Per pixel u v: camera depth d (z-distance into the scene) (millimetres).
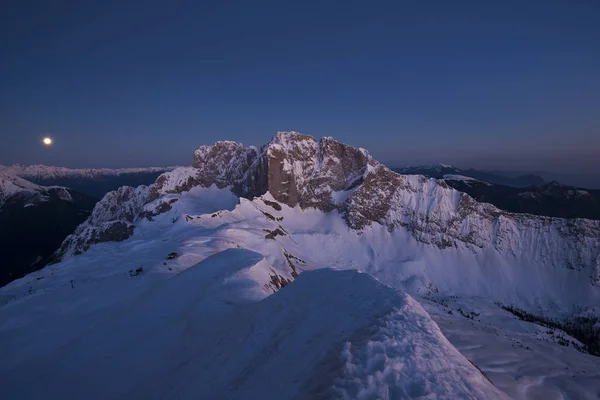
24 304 47906
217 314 33781
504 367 64188
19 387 28594
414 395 13312
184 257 76125
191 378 23375
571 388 56438
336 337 18734
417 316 18875
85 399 25906
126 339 34500
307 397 14664
